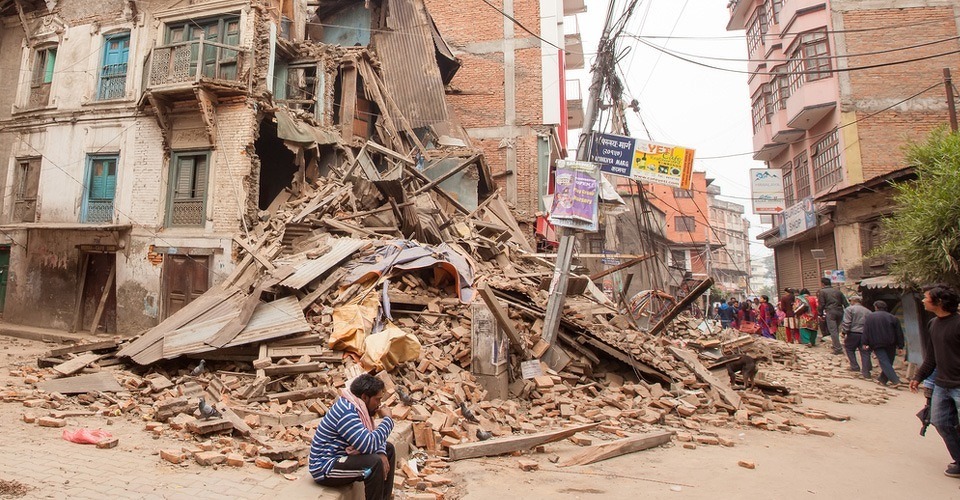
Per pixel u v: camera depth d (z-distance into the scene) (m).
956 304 5.25
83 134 14.51
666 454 5.85
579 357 8.95
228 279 10.75
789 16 21.83
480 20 21.88
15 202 15.22
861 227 17.55
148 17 14.48
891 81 19.30
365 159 13.72
